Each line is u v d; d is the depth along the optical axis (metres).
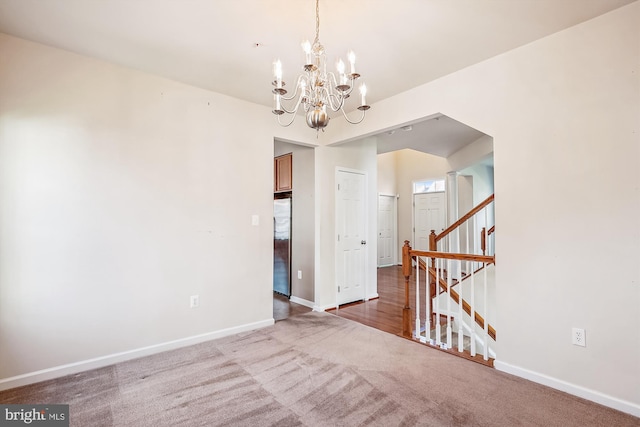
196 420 1.87
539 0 1.86
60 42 2.32
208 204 3.15
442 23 2.08
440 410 1.96
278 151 5.07
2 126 2.20
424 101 2.99
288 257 4.85
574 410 1.96
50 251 2.35
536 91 2.32
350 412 1.94
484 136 4.80
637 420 1.87
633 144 1.94
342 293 4.45
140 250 2.75
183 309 2.98
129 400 2.07
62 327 2.39
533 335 2.32
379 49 2.39
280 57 2.51
